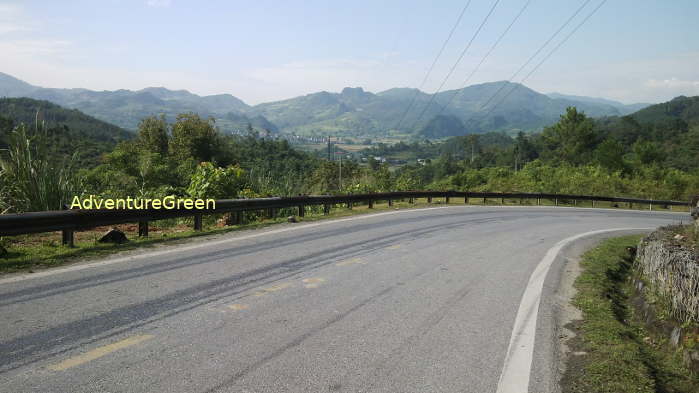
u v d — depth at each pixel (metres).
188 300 5.52
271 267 7.50
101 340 4.18
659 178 66.31
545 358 4.30
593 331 5.14
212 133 58.25
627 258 10.88
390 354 4.19
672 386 3.95
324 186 31.03
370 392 3.43
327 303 5.69
